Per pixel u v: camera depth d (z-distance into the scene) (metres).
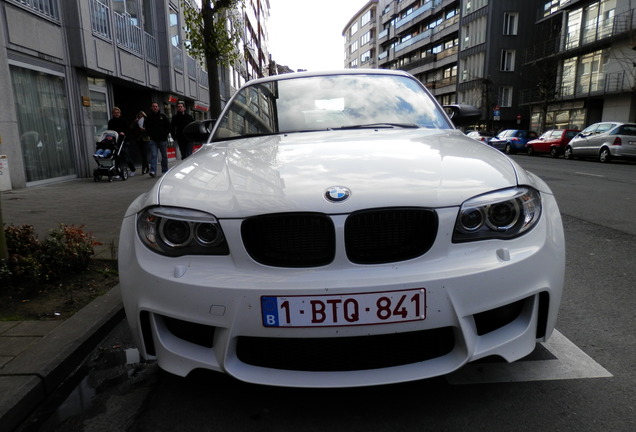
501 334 2.06
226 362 1.97
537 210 2.15
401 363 2.03
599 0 28.91
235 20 12.08
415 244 2.01
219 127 3.57
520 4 41.56
